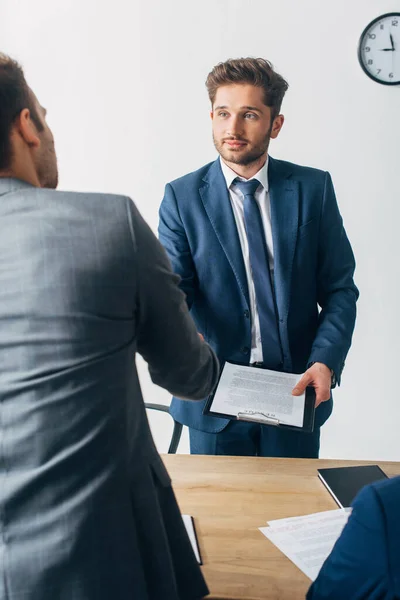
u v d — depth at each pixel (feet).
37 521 2.41
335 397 9.55
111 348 2.53
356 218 9.06
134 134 9.04
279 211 5.40
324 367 4.98
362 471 4.53
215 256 5.42
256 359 5.58
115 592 2.43
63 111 9.04
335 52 8.58
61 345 2.43
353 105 8.72
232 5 8.54
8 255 2.48
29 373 2.42
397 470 4.64
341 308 5.47
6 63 2.66
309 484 4.41
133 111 8.96
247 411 4.51
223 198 5.44
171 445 5.98
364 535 2.38
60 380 2.43
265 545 3.70
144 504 2.65
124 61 8.82
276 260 5.37
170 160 9.09
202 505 4.14
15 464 2.43
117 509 2.50
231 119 5.02
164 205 5.65
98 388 2.48
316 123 8.82
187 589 2.95
